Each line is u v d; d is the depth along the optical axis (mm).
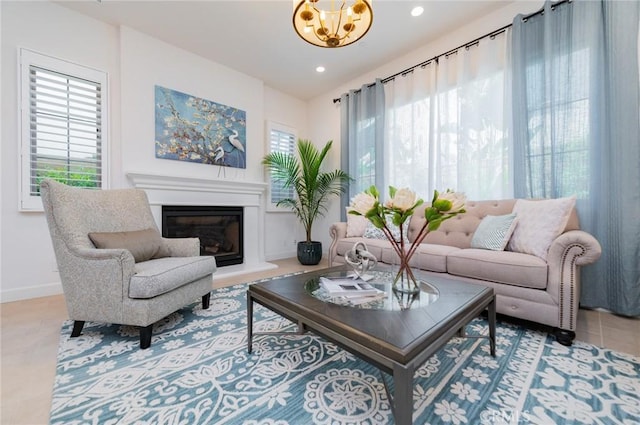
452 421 977
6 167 2312
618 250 1946
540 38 2301
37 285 2432
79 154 2627
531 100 2326
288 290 1342
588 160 2064
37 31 2432
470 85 2738
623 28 1925
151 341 1600
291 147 4539
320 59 3467
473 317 1168
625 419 984
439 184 2955
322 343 1581
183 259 1967
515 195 2385
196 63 3340
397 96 3387
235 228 3660
